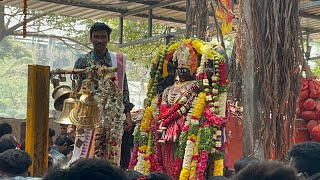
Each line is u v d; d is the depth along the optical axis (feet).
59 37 69.56
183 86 21.71
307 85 26.81
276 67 24.89
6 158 17.03
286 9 25.16
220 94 21.29
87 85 20.04
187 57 21.66
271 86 24.82
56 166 9.65
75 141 20.29
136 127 22.77
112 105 20.11
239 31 25.40
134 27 59.16
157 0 37.63
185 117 21.33
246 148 24.97
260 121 24.91
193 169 20.67
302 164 13.69
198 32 27.86
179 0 36.06
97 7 38.55
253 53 25.05
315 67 68.59
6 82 108.17
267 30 24.95
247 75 25.13
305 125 27.09
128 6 39.06
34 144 19.63
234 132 26.50
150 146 22.31
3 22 66.69
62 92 21.07
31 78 19.74
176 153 21.35
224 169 22.33
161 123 21.61
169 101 21.90
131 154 23.75
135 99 91.56
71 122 20.06
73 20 70.44
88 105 19.97
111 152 20.22
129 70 76.89
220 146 21.06
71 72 20.36
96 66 20.18
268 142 24.71
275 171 9.75
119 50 62.85
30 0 37.78
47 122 19.86
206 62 21.17
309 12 37.86
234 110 26.86
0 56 107.34
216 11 29.27
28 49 111.24
